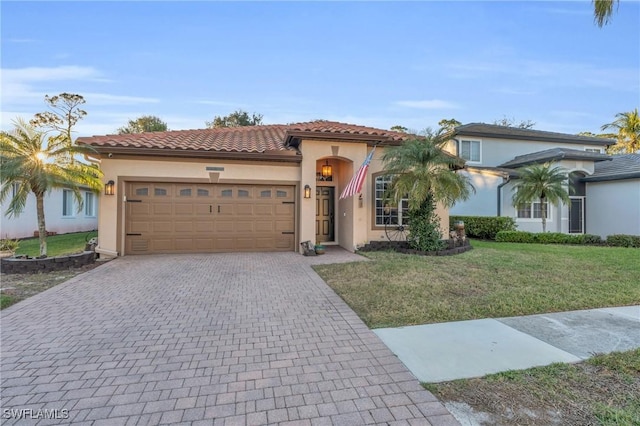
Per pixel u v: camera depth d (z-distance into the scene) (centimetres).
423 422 258
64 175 815
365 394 297
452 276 755
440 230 1212
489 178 1800
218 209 1111
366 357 369
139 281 719
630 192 1656
